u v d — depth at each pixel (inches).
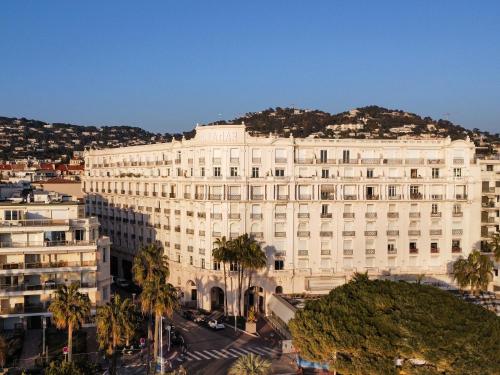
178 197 5280.5
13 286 3826.3
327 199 4982.8
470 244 5201.8
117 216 6343.5
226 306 4901.6
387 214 5073.8
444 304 2896.2
